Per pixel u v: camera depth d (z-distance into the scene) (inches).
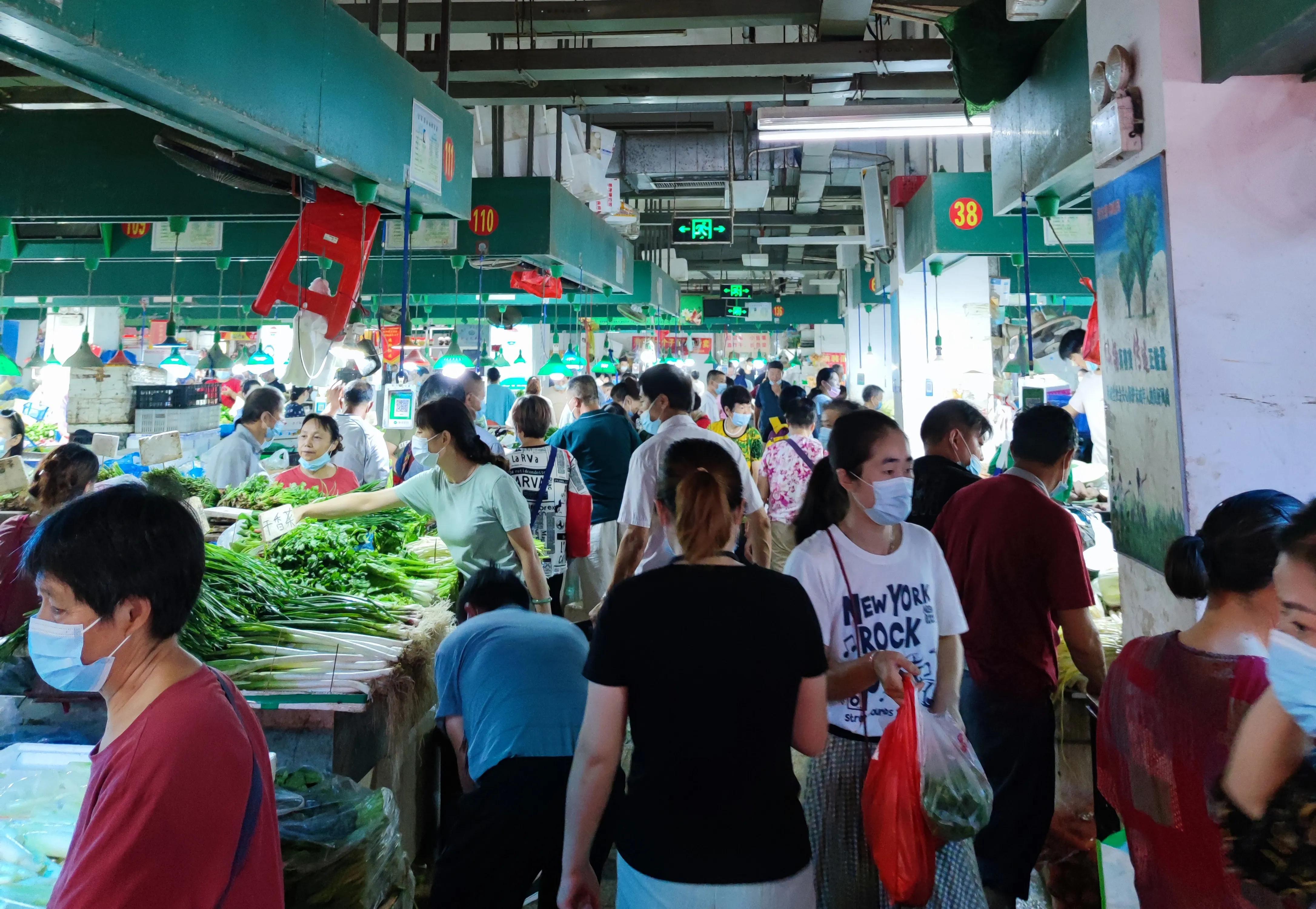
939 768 67.4
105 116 178.7
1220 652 53.6
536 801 88.7
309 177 146.9
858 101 335.9
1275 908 47.6
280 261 165.2
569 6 256.1
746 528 143.7
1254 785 47.8
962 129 217.3
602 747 62.6
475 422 210.4
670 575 63.6
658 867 59.4
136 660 45.0
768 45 266.4
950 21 138.5
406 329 175.6
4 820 61.7
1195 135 88.4
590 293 420.8
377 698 97.2
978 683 101.9
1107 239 105.1
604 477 187.2
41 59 94.9
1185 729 52.7
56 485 117.6
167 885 40.4
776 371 433.1
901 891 66.3
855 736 78.4
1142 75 93.1
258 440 216.2
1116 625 123.3
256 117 119.0
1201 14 88.7
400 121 161.2
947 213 288.0
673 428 139.7
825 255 808.3
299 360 163.2
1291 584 43.2
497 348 443.5
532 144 295.0
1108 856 81.2
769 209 673.0
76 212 179.6
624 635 62.2
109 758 42.8
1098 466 183.3
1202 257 88.0
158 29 101.3
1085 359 172.1
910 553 81.6
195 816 41.4
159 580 43.8
